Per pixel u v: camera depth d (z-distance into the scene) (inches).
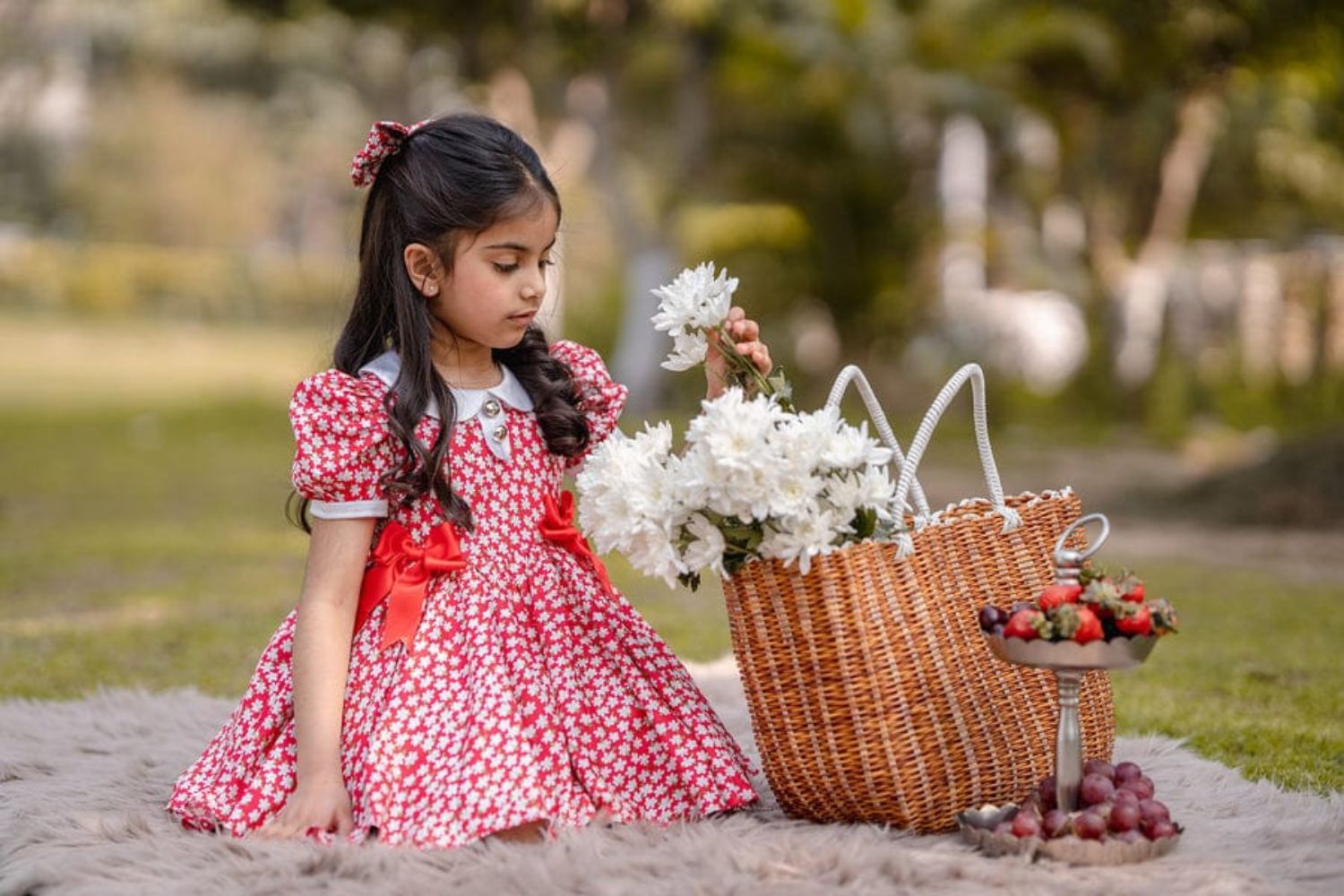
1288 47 563.2
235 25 1779.0
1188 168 805.9
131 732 179.3
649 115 927.0
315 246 2317.9
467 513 141.8
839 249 864.9
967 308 855.1
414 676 136.7
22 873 123.1
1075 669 121.9
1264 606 286.4
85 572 333.1
